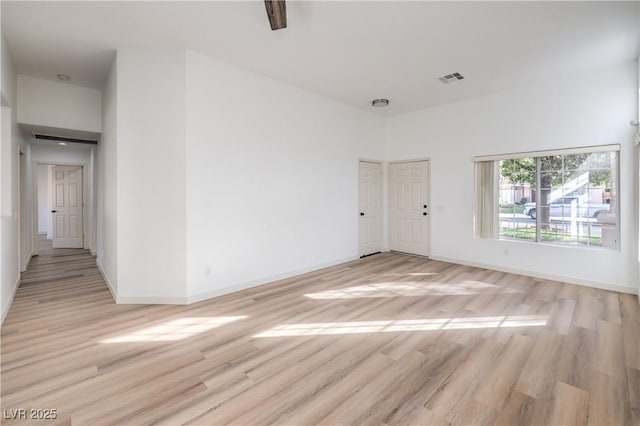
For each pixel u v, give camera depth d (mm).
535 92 4512
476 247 5227
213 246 3793
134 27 3051
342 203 5543
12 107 3680
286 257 4629
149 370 2221
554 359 2346
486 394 1955
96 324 2986
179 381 2094
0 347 2529
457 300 3648
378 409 1826
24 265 5027
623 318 3084
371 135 6105
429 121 5770
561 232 4441
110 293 3904
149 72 3486
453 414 1781
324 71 4117
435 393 1969
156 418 1755
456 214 5457
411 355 2430
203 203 3691
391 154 6398
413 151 6031
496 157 4910
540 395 1936
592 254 4105
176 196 3537
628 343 2576
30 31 3092
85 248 7090
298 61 3820
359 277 4652
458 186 5410
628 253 3850
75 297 3760
